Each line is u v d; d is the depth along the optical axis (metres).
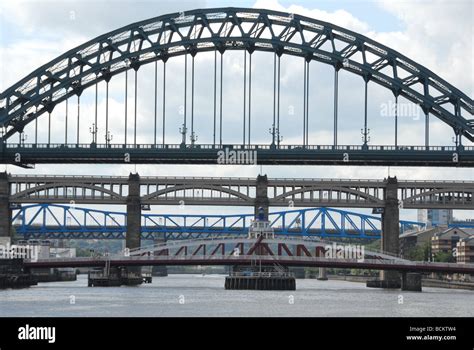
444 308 169.38
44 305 166.38
